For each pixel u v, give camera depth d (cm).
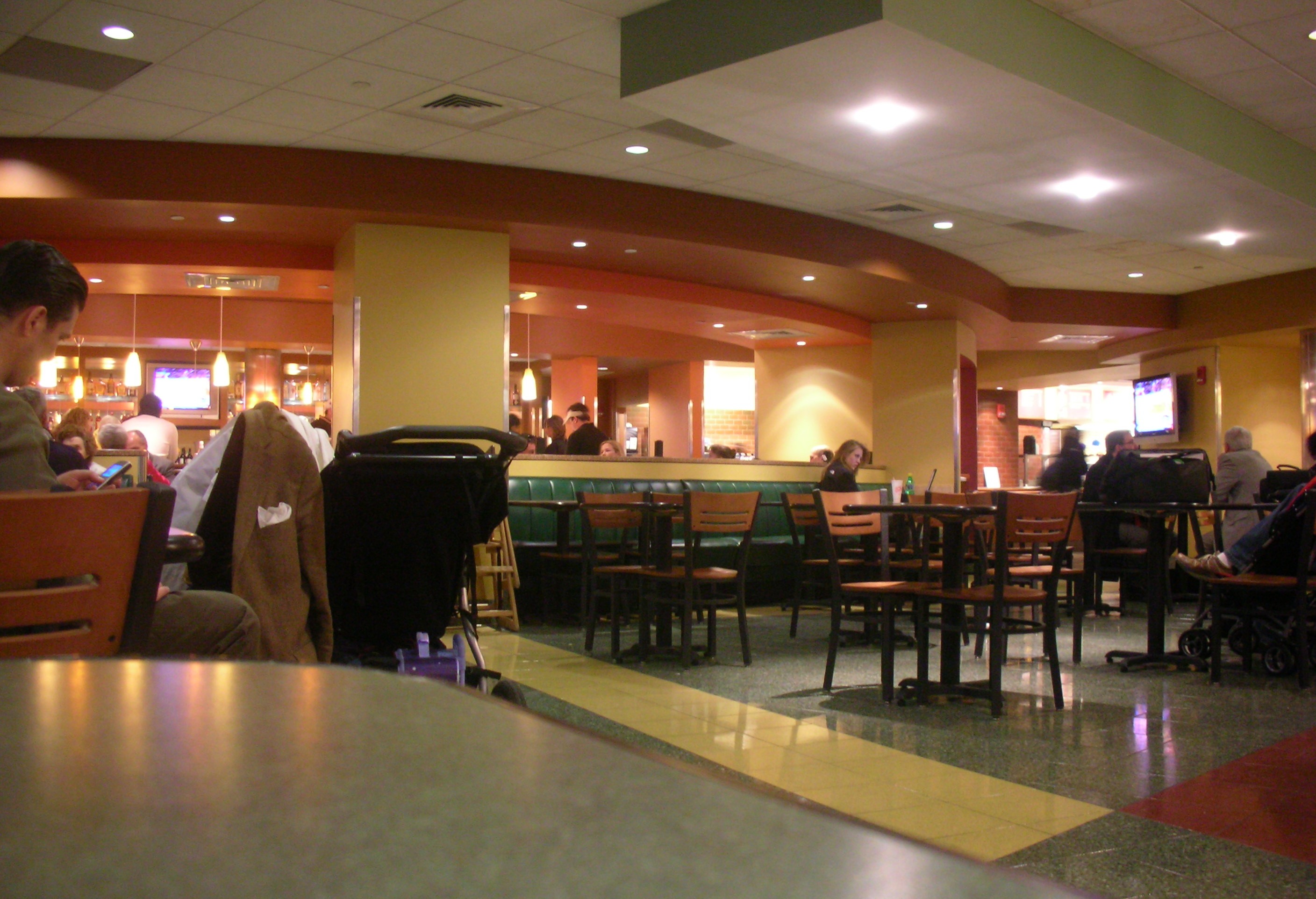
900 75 475
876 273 918
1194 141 597
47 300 182
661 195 791
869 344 1256
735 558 835
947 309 1105
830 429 1270
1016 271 1104
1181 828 268
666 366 1667
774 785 308
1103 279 1147
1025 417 1895
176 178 673
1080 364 1516
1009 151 588
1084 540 751
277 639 254
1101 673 511
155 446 766
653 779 23
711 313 1032
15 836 19
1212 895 222
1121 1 490
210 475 272
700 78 480
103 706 30
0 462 156
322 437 298
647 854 18
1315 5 496
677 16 487
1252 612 506
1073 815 280
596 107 618
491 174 736
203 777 23
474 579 342
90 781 23
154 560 125
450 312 753
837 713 411
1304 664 470
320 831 19
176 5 483
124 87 580
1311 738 373
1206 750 354
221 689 33
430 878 16
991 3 465
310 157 695
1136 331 1260
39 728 27
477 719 29
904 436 1180
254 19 498
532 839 18
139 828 19
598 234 775
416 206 715
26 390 336
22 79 566
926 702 427
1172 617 759
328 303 1159
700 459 875
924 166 620
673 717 403
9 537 109
